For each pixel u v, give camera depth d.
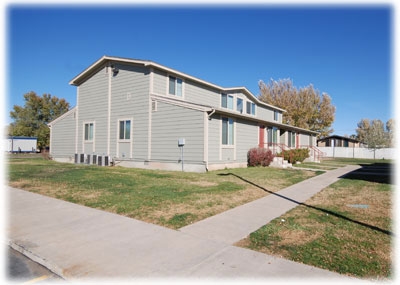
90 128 18.95
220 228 5.12
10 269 3.79
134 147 16.12
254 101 23.91
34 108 49.38
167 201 7.13
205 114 13.31
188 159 13.85
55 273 3.64
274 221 5.54
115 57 16.73
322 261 3.71
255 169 15.32
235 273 3.40
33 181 10.38
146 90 15.58
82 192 8.38
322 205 6.96
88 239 4.64
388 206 6.81
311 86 40.56
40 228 5.24
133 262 3.75
